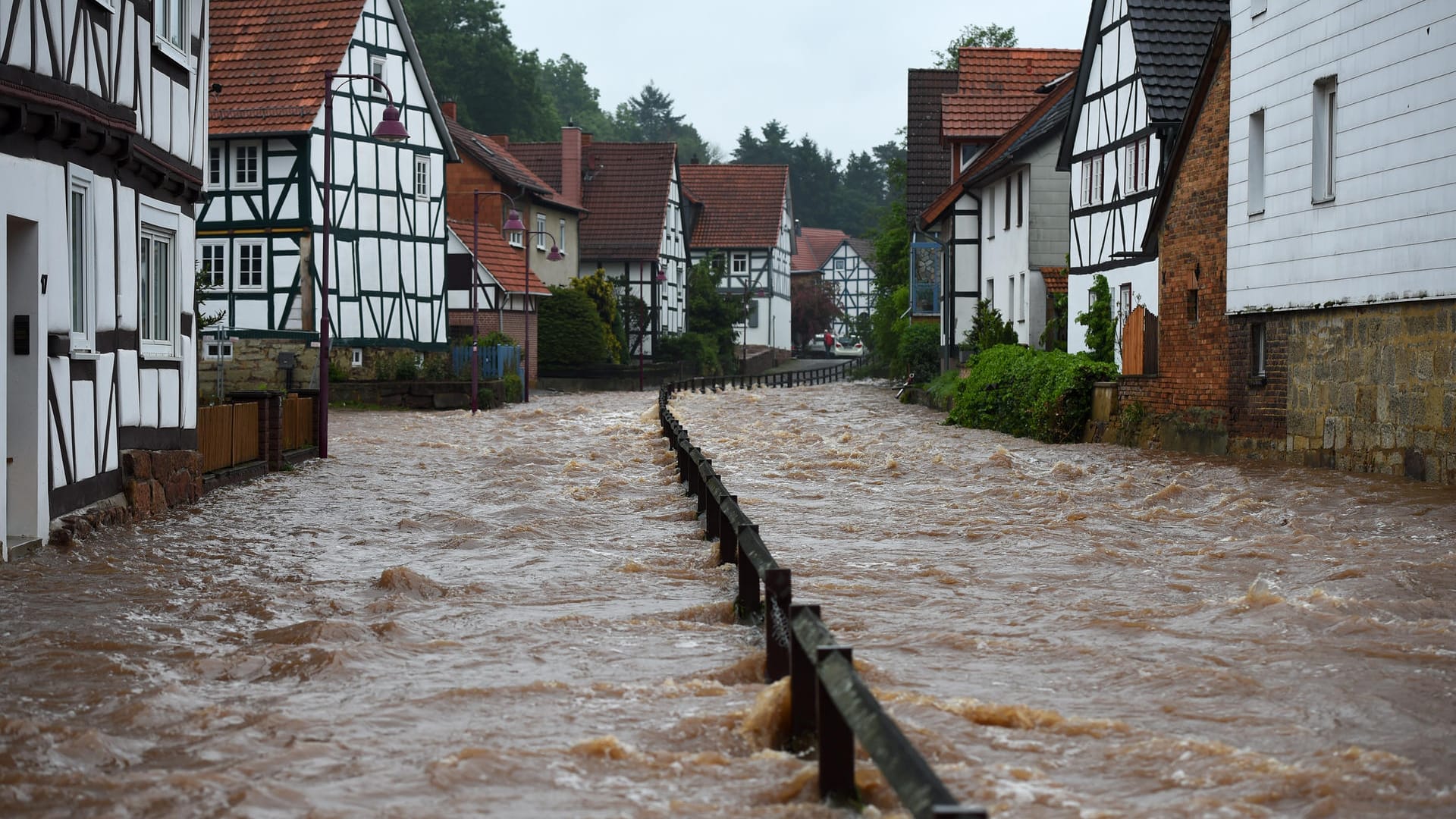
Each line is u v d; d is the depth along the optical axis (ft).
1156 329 102.32
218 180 172.45
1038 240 162.50
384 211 183.52
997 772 23.47
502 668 32.07
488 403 172.96
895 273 268.41
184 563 48.57
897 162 278.67
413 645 34.68
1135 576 45.91
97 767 24.08
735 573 47.09
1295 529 56.24
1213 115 92.63
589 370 248.73
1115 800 22.22
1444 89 66.39
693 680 30.68
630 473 86.58
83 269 54.39
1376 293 72.54
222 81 174.70
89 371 54.39
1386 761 24.16
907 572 47.06
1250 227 86.63
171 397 65.62
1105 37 131.03
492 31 390.83
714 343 328.08
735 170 388.16
